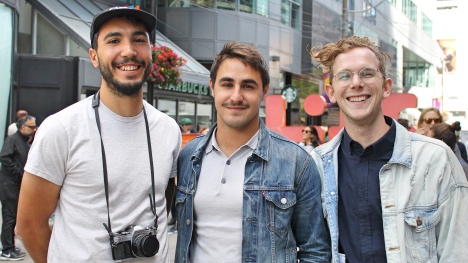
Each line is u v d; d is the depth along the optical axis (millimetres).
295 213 2621
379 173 2510
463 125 30938
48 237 2582
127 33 2521
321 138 12141
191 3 22250
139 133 2584
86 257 2375
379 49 2635
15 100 12719
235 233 2506
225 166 2600
